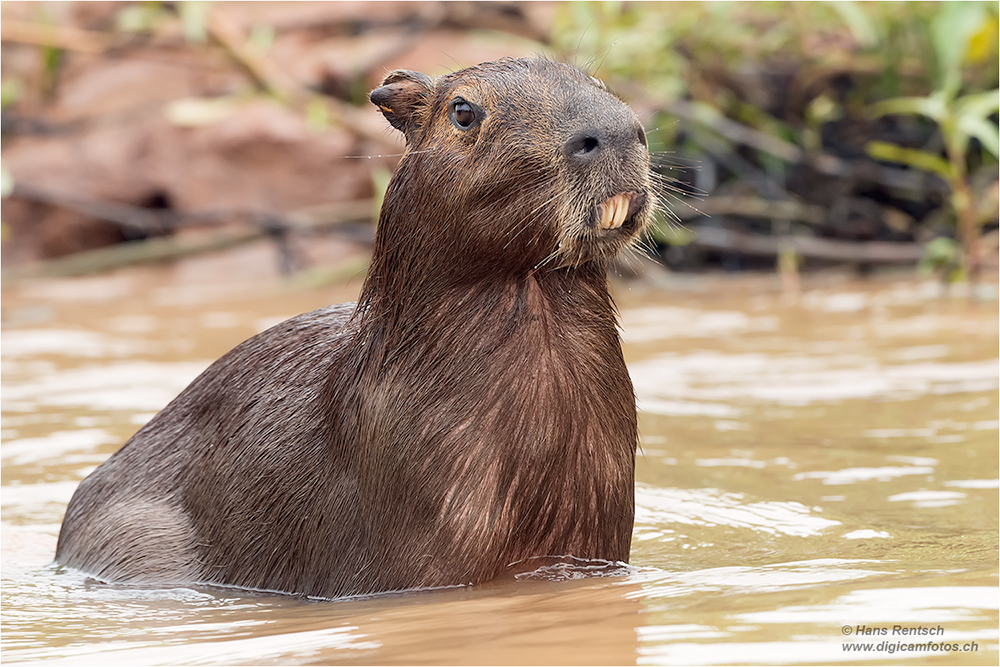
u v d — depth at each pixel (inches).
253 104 1775.3
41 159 1806.1
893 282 1358.3
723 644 397.7
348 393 569.3
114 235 1795.0
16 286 1581.0
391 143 1619.1
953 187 1314.0
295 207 1721.2
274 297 1422.2
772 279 1435.8
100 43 1806.1
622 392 566.6
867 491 660.7
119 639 479.5
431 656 415.8
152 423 669.3
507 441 538.6
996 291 1248.8
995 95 1268.5
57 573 631.2
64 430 872.9
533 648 414.9
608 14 1547.7
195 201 1740.9
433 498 535.5
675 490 689.6
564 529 554.3
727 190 1562.5
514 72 550.6
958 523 586.9
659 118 1542.8
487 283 548.7
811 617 418.9
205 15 1605.6
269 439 600.4
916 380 911.7
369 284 579.5
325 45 1894.7
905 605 424.2
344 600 544.1
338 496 565.3
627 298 1368.1
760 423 824.9
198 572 614.9
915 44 1566.2
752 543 584.7
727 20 1589.6
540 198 527.5
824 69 1594.5
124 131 1814.7
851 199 1545.3
